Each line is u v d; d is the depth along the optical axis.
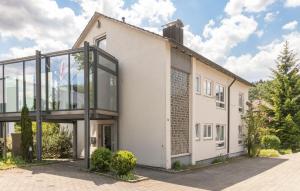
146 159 15.59
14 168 13.07
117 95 16.62
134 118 16.16
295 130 33.34
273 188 11.49
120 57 16.98
